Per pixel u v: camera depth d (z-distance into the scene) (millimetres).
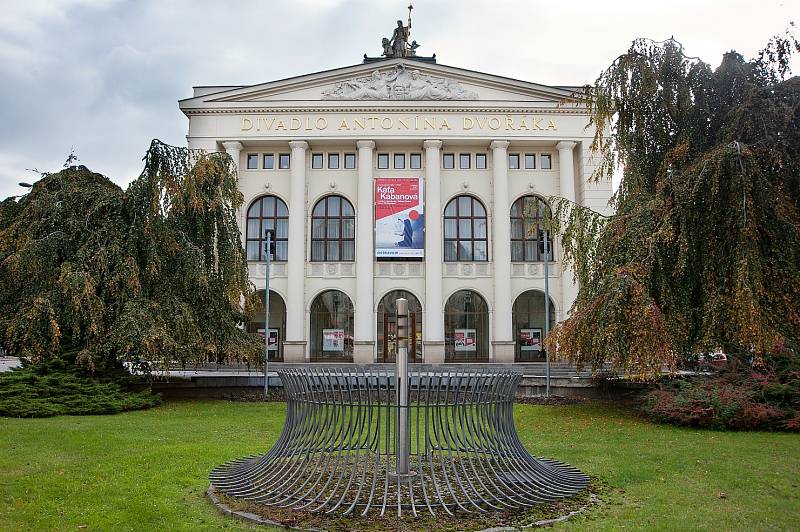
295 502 7625
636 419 16750
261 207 44125
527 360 44219
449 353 43219
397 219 42875
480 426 8023
